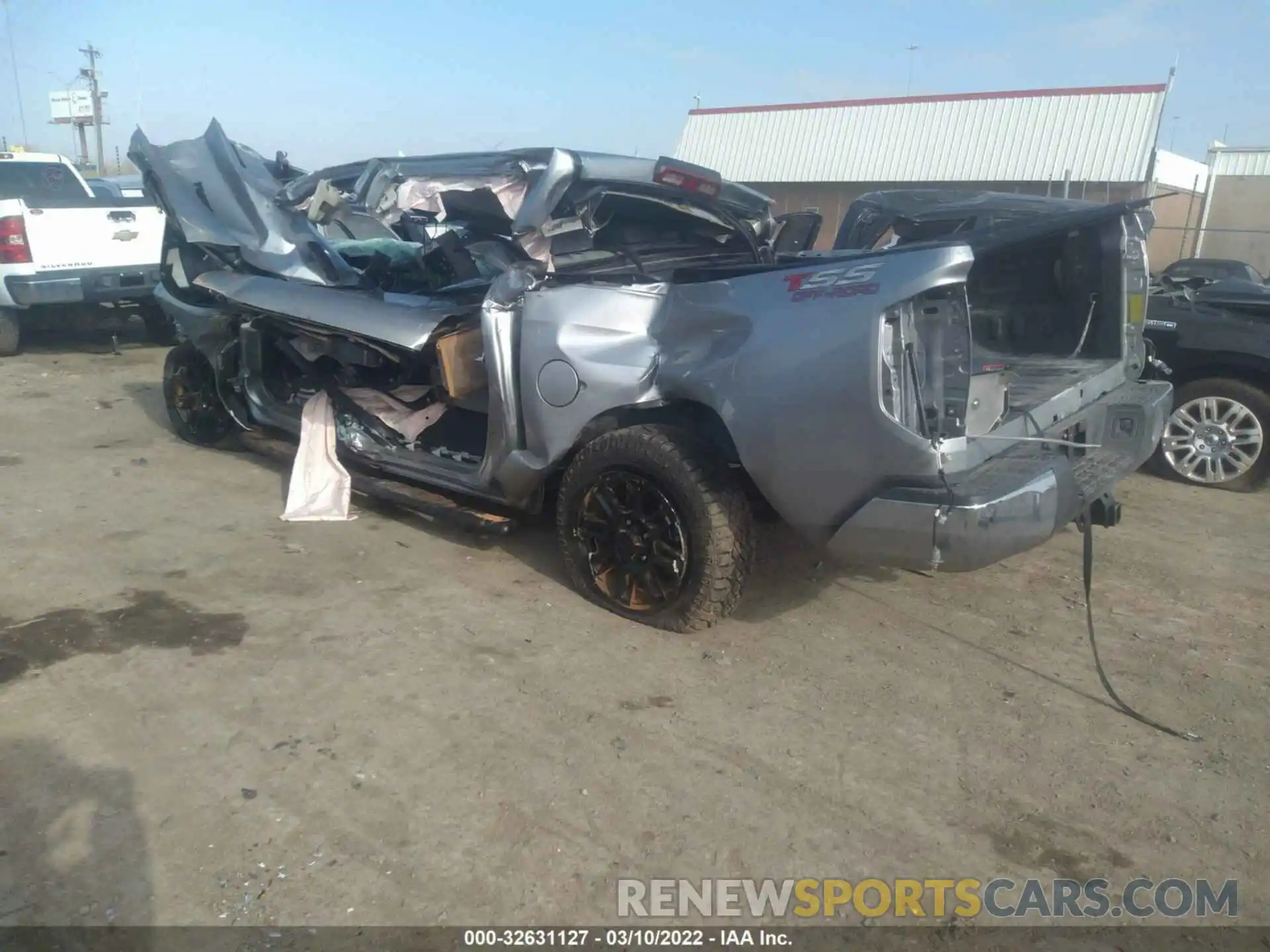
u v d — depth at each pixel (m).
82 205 9.21
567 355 4.00
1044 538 3.34
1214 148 24.94
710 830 2.79
